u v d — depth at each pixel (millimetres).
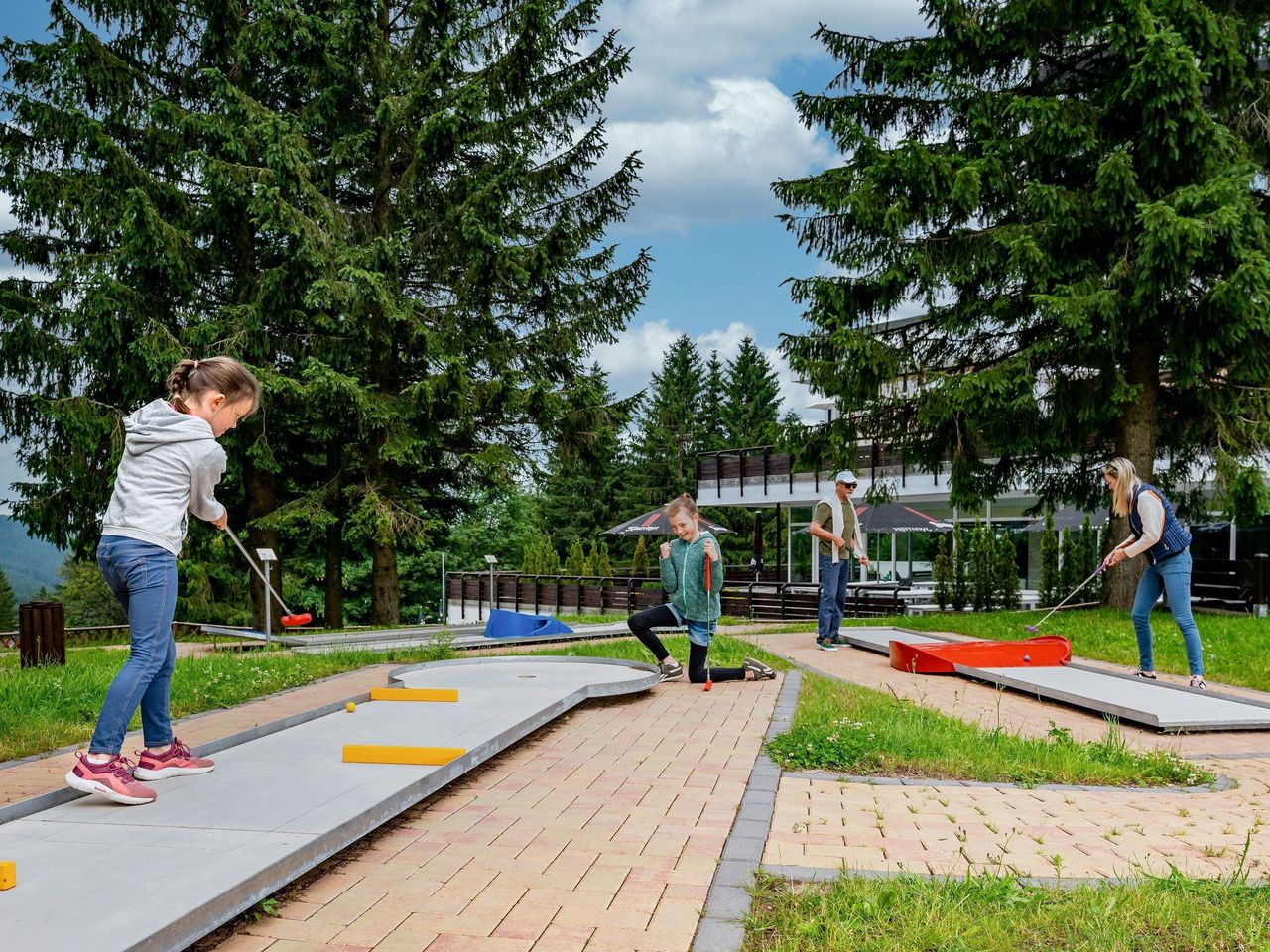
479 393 15750
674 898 2809
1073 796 4109
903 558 26375
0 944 2111
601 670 7105
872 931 2520
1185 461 13453
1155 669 8242
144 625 3479
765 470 26891
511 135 16562
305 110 15586
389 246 14727
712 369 64688
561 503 58188
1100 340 10953
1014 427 12367
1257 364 11047
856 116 13672
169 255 14016
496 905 2766
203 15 15195
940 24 12469
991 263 11938
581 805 3857
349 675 8398
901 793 4109
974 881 2873
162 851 2732
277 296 14688
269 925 2631
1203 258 10344
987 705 6633
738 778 4312
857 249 12930
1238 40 11211
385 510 15242
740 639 11508
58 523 15109
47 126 14359
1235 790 4301
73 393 14672
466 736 4297
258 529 15797
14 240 15320
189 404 3861
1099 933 2449
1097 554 16031
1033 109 11109
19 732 5473
